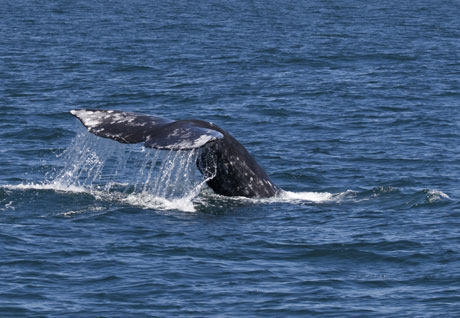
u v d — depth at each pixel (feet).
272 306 162.91
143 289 170.50
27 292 167.32
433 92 490.08
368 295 168.96
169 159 240.12
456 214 227.40
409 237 206.08
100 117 221.87
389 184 273.95
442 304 162.81
